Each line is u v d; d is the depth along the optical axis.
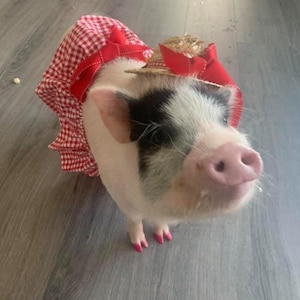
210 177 0.27
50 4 0.80
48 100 0.48
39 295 0.42
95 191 0.50
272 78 0.66
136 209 0.39
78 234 0.47
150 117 0.31
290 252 0.46
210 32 0.76
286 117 0.60
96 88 0.31
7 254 0.45
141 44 0.45
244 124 0.58
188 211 0.31
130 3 0.82
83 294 0.42
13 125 0.57
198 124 0.30
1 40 0.70
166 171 0.30
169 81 0.32
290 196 0.51
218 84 0.34
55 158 0.53
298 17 0.81
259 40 0.74
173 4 0.82
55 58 0.46
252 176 0.27
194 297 0.42
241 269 0.44
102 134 0.37
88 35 0.43
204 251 0.46
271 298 0.43
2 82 0.62
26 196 0.50
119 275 0.44
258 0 0.86
